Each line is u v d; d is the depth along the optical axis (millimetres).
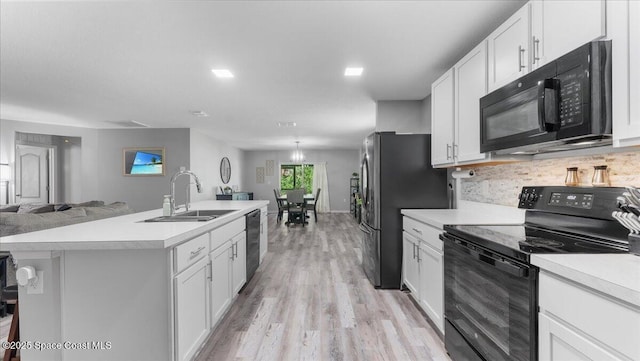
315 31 2137
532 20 1495
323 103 4117
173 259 1549
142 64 2732
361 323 2326
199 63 2713
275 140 8070
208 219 2182
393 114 3955
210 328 2035
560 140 1279
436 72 2941
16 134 5555
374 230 3084
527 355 1141
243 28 2098
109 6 1833
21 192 5809
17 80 3164
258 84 3305
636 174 1331
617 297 797
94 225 1887
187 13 1907
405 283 2863
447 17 1954
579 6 1221
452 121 2350
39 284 1466
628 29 1032
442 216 2348
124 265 1506
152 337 1518
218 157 7945
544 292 1086
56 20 1991
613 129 1086
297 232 6496
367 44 2344
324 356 1898
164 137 6203
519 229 1746
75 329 1506
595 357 871
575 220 1492
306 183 10609
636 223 1112
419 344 2029
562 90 1232
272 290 3041
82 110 4543
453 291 1785
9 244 1386
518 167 2061
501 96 1662
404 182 3045
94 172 6199
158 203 6219
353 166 10555
